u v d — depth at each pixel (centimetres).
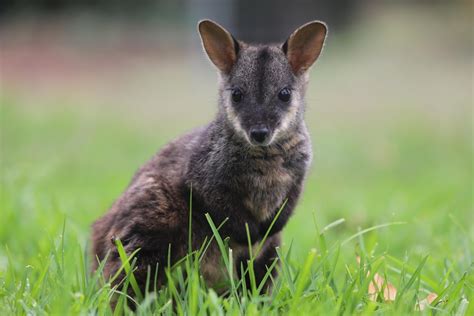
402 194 1595
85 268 866
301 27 982
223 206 880
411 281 773
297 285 770
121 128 2497
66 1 5100
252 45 1007
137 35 4797
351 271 838
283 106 952
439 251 1045
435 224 1202
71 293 722
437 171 2008
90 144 2203
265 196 900
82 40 4625
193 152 895
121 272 833
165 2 5050
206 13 3919
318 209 1442
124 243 853
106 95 3225
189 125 2606
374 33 4684
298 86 987
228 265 787
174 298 805
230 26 3891
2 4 5094
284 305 752
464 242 993
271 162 903
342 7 4566
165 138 2347
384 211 1338
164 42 4678
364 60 4153
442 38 4612
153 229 857
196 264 777
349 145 2312
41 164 1700
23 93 3181
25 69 3850
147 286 781
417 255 1014
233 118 919
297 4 4016
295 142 930
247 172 891
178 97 3192
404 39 4566
